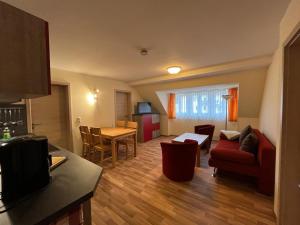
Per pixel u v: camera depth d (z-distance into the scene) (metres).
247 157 2.32
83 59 2.87
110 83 4.86
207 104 5.73
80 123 4.06
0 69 0.78
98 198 2.22
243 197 2.18
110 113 4.86
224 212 1.89
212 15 1.55
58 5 1.35
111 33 1.88
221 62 3.16
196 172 2.99
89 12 1.46
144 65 3.32
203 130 4.10
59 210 0.74
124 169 3.20
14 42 0.82
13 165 0.82
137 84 5.26
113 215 1.88
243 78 3.72
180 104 6.41
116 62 3.08
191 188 2.44
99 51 2.46
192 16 1.56
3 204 0.78
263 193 2.24
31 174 0.88
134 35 1.94
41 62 0.94
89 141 3.66
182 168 2.60
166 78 4.32
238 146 3.13
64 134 3.88
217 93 5.50
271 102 2.76
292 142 1.52
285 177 1.55
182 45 2.28
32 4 1.33
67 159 1.44
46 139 0.97
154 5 1.38
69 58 2.80
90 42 2.12
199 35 1.97
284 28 1.54
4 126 2.58
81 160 1.41
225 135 3.75
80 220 0.98
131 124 4.34
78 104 4.02
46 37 0.97
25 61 0.87
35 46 0.91
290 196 1.54
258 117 4.52
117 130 3.96
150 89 5.62
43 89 0.95
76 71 3.84
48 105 3.61
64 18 1.55
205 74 3.73
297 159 1.51
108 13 1.49
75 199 0.82
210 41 2.15
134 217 1.84
